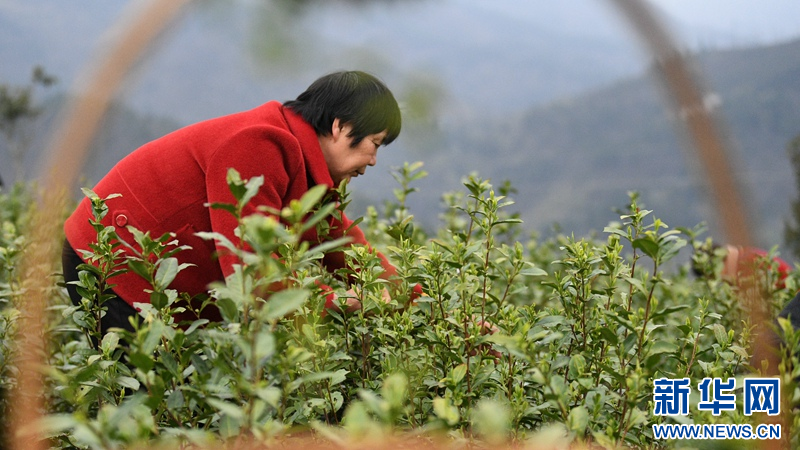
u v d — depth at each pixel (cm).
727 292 328
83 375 162
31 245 245
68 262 279
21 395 180
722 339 214
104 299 230
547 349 233
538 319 220
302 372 196
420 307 234
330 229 276
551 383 154
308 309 205
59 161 127
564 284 232
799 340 149
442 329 212
